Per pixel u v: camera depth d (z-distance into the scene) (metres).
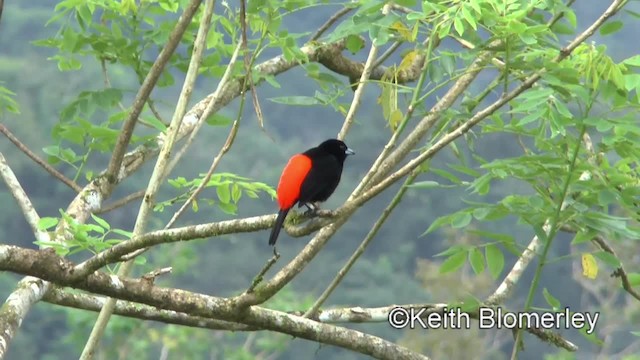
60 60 13.53
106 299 10.95
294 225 11.36
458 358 32.53
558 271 46.88
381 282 49.75
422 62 14.58
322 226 9.43
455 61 10.46
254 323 9.99
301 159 12.06
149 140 12.66
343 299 49.00
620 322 40.34
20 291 10.05
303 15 59.97
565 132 9.79
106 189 11.76
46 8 60.31
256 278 9.62
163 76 13.38
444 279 35.72
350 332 10.52
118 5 13.20
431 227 10.24
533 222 10.23
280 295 30.12
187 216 46.84
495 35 10.20
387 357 10.57
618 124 9.58
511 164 10.06
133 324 26.89
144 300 9.35
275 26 11.61
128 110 12.29
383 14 10.72
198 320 11.50
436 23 10.76
